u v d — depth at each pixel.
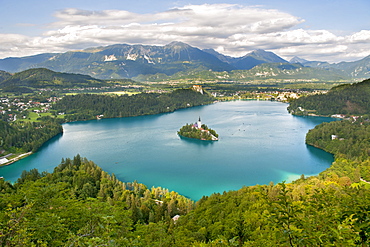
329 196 32.19
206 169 181.12
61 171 149.50
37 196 56.94
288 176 167.75
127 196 115.25
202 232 80.38
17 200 56.94
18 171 185.12
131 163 194.88
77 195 118.69
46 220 44.72
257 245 36.81
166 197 125.31
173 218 104.56
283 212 26.47
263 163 192.12
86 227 51.16
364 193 28.98
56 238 44.88
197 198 140.38
